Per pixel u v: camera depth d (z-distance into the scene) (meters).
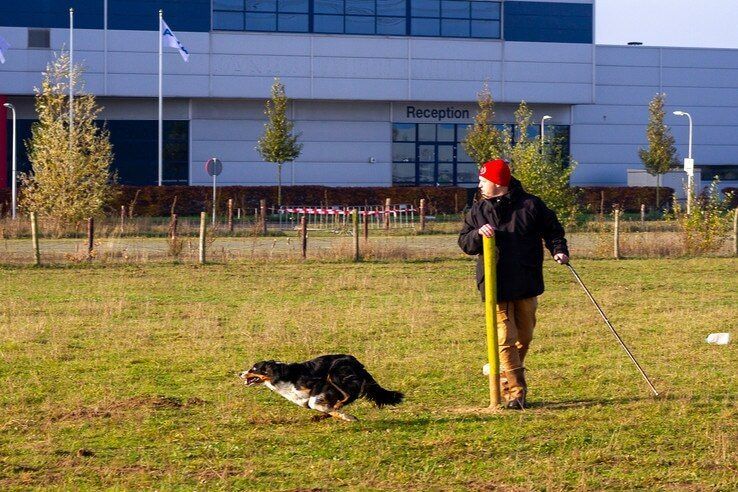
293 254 25.30
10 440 7.84
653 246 26.92
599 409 8.78
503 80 58.44
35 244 23.03
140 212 48.34
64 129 35.31
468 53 57.88
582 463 7.17
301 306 16.25
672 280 20.67
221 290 18.62
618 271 22.50
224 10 54.78
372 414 8.70
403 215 49.69
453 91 57.84
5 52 52.09
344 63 56.50
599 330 13.63
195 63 54.50
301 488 6.64
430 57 57.47
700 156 63.75
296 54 55.88
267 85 55.56
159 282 19.89
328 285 19.25
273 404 9.09
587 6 59.19
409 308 15.93
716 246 27.22
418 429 8.13
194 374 10.59
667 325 14.10
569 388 9.84
